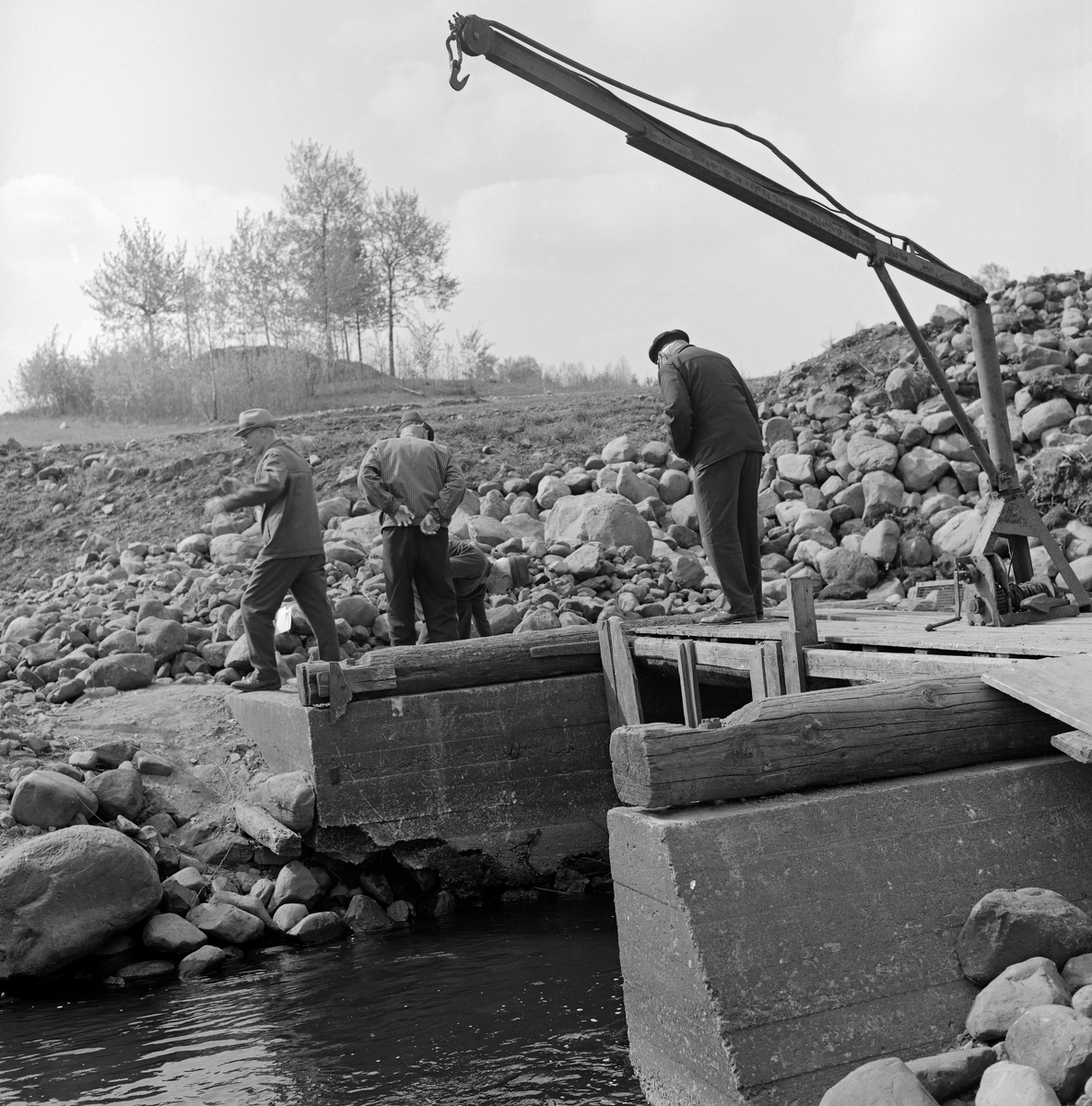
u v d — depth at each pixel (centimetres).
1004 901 333
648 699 759
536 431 1489
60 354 2291
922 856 354
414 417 803
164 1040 450
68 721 766
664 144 485
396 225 3002
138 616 956
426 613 793
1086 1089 272
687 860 334
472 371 2769
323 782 647
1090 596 614
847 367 1479
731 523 666
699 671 700
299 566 766
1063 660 393
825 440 1335
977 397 1330
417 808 668
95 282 2689
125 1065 425
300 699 662
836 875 343
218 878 621
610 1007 458
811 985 327
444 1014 464
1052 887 362
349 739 656
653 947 346
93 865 539
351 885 659
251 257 2470
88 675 841
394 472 771
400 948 573
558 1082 385
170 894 580
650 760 345
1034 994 310
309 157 2839
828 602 934
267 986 516
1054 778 376
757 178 517
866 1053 323
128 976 537
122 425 2053
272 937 595
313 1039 444
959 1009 334
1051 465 1151
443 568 782
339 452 1450
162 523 1312
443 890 671
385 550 773
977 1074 294
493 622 932
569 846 700
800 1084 315
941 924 346
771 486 1261
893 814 357
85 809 621
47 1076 418
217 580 1037
